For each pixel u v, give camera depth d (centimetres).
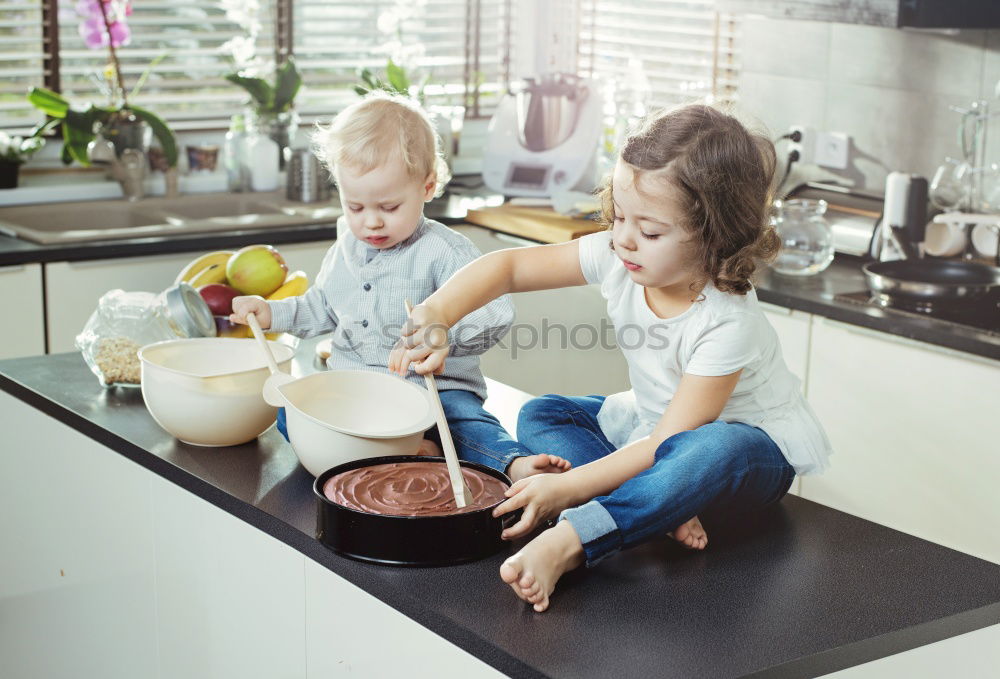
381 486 140
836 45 334
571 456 159
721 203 134
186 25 379
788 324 272
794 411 153
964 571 133
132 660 179
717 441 137
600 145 381
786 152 351
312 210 349
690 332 146
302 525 139
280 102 369
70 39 363
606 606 122
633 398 169
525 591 120
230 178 369
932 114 312
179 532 162
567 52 437
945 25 262
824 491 272
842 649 115
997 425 238
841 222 304
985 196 294
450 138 385
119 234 307
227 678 157
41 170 360
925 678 124
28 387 189
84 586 188
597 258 156
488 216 346
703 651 113
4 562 213
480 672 116
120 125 344
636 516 129
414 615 122
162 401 162
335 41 408
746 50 363
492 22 434
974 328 243
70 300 298
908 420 253
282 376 159
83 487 183
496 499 137
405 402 158
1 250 288
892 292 261
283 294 205
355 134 164
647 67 412
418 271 177
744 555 136
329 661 137
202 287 195
